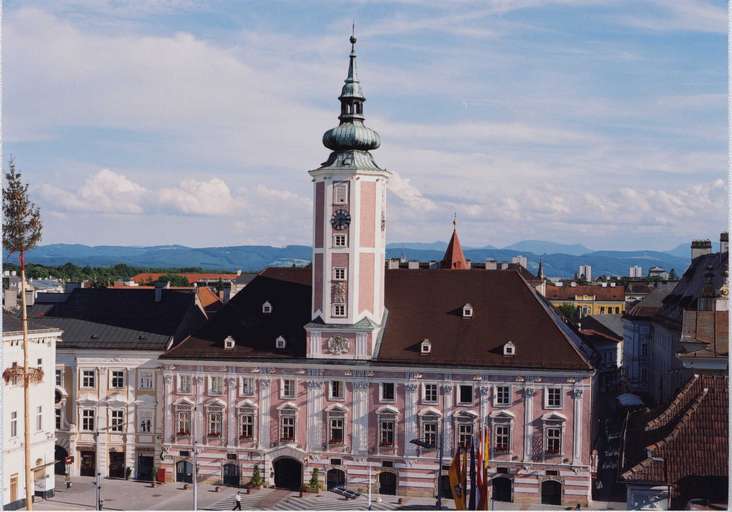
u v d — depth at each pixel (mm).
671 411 68312
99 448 107188
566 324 114312
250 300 107688
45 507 90750
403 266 151750
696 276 131375
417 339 100500
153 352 106125
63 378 108375
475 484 79500
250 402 102000
